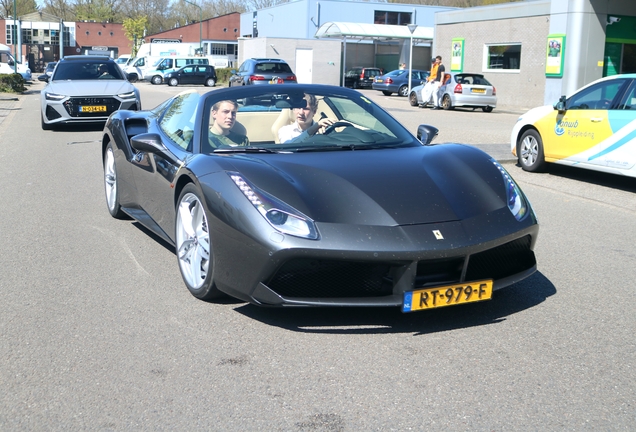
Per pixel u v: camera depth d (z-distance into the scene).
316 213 3.35
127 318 3.71
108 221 6.01
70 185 7.74
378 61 45.84
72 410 2.71
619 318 3.74
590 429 2.56
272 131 4.41
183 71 37.91
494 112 21.72
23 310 3.84
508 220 3.58
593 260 4.92
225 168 3.70
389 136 4.54
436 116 18.84
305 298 3.35
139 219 5.23
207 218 3.64
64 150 10.68
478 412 2.69
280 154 4.09
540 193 7.67
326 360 3.18
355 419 2.64
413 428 2.57
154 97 24.91
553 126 8.60
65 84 13.48
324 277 3.36
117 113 6.00
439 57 22.12
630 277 4.51
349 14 48.12
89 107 12.91
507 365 3.13
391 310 3.82
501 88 25.80
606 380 2.98
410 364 3.13
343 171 3.73
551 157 8.70
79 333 3.51
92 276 4.45
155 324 3.63
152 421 2.63
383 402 2.78
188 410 2.71
